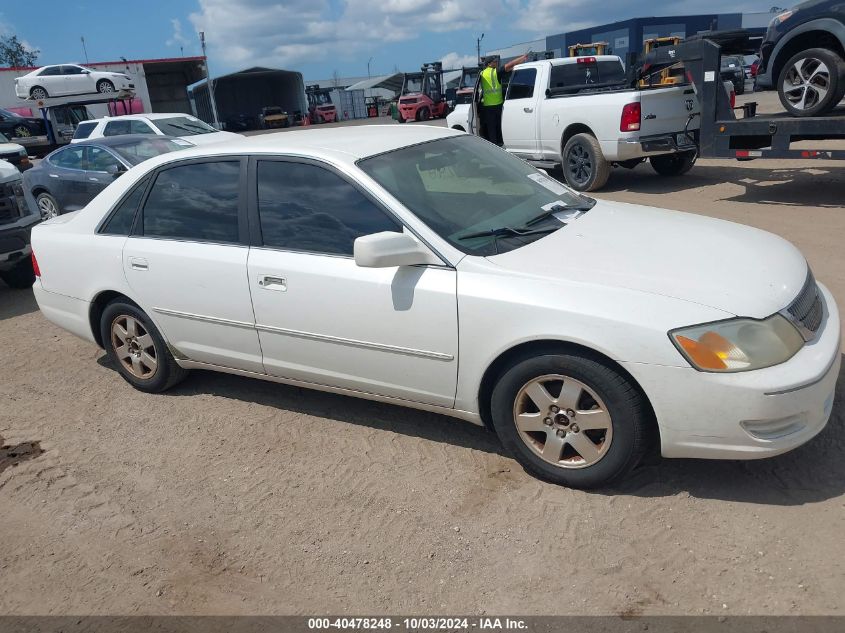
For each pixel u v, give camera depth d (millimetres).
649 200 9945
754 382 2777
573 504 3154
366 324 3504
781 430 2873
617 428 3025
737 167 12117
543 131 11477
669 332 2840
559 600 2627
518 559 2857
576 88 11430
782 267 3256
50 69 24391
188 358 4367
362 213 3578
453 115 13539
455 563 2871
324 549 3033
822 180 10289
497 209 3746
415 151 3973
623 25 36375
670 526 2951
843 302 5176
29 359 5539
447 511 3201
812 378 2826
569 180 11258
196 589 2865
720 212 8750
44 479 3775
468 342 3238
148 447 4023
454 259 3309
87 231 4582
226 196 4004
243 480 3609
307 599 2760
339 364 3709
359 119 49562
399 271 3402
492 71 12258
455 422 3973
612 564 2775
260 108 55125
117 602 2834
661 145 10297
